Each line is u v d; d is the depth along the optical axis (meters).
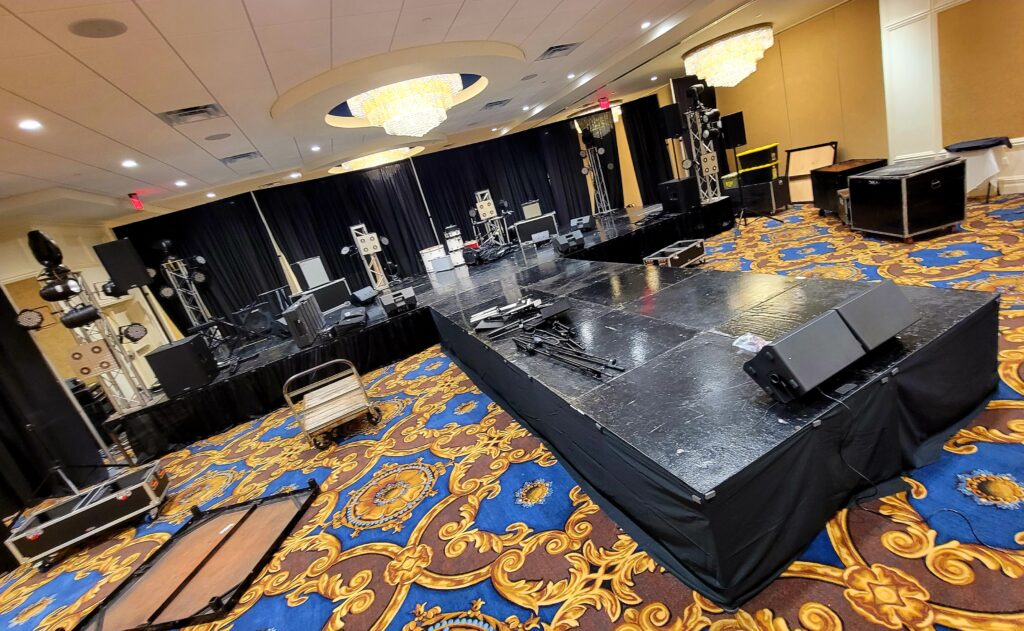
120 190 6.36
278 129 5.44
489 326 3.62
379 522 2.66
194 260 8.31
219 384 5.11
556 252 6.80
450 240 9.09
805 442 1.57
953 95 5.48
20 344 4.52
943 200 4.50
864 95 6.90
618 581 1.82
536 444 3.02
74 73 2.97
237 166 6.94
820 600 1.53
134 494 3.46
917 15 5.52
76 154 4.45
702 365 2.14
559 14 4.42
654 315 2.96
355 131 6.87
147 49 2.93
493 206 9.77
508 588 1.94
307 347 5.60
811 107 7.75
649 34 6.00
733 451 1.52
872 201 4.87
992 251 3.88
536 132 11.45
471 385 4.41
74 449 4.75
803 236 6.04
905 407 1.87
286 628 2.07
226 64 3.47
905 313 1.90
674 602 1.67
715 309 2.79
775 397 1.73
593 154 10.77
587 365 2.49
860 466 1.80
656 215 7.89
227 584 2.44
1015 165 5.24
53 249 4.39
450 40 4.36
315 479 3.40
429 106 5.42
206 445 4.89
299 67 3.95
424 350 6.05
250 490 3.53
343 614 2.05
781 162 8.62
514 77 6.09
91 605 2.66
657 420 1.81
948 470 1.88
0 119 3.29
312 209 9.67
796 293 2.68
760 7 5.75
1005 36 4.93
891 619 1.42
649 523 1.89
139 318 8.07
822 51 7.25
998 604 1.37
